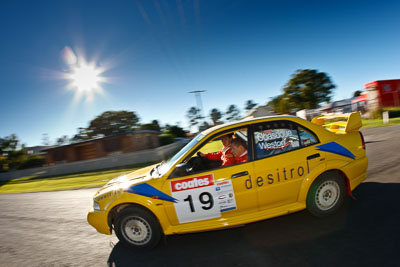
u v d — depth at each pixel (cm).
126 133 2239
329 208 312
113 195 302
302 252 248
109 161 2072
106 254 315
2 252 382
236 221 287
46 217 562
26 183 1830
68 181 1420
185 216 289
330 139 314
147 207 285
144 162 1956
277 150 298
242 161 303
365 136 1037
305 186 295
